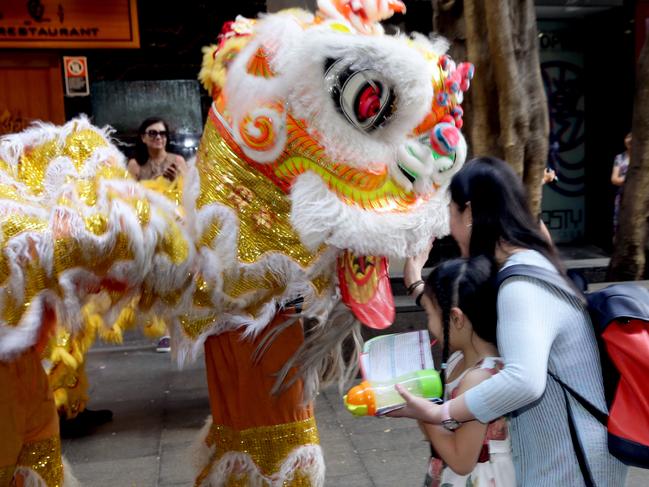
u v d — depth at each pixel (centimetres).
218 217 227
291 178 224
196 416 438
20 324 205
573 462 174
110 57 765
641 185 510
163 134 528
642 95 504
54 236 210
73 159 227
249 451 236
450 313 181
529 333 165
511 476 181
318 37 212
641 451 169
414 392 179
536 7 827
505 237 184
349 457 371
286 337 241
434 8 494
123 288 229
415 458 368
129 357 574
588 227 935
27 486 224
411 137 227
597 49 888
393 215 223
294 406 238
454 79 231
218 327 235
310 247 222
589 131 916
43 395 231
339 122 215
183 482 345
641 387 173
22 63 758
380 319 232
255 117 221
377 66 211
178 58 773
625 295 179
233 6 770
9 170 227
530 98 456
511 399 161
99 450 387
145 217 223
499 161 194
